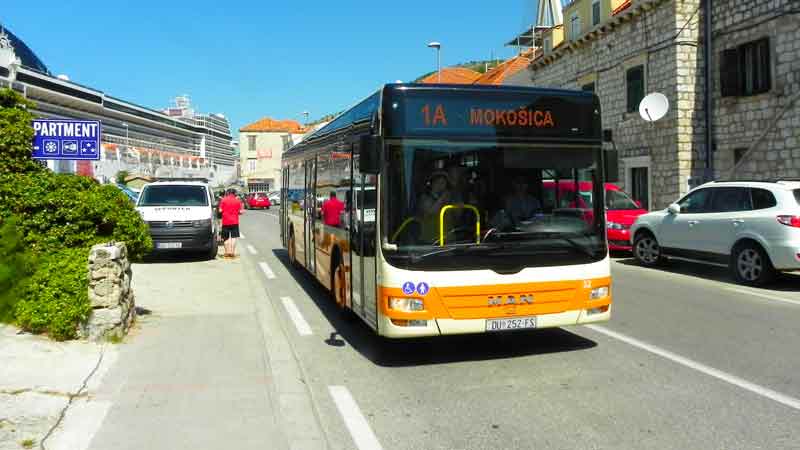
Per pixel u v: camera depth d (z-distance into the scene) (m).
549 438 4.50
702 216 12.48
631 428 4.66
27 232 7.05
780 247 10.68
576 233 6.48
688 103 21.09
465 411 5.09
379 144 6.20
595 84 26.30
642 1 22.20
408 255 6.05
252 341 7.02
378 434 4.62
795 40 17.50
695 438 4.45
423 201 6.17
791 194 10.88
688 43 21.02
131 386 5.41
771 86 18.28
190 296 10.08
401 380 5.97
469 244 6.17
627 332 7.81
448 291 6.05
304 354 6.98
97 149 8.15
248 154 105.81
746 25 19.17
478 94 6.39
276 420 4.71
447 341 7.48
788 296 10.38
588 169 6.61
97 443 4.23
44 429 4.42
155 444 4.24
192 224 15.37
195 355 6.42
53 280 6.64
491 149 6.36
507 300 6.18
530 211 6.39
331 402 5.35
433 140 6.27
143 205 16.00
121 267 6.96
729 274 12.94
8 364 5.75
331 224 9.16
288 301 10.31
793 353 6.78
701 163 21.22
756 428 4.62
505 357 6.73
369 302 6.78
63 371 5.68
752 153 18.94
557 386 5.70
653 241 13.98
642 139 23.14
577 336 7.62
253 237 24.23
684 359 6.55
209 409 4.91
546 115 6.54
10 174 7.43
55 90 77.12
